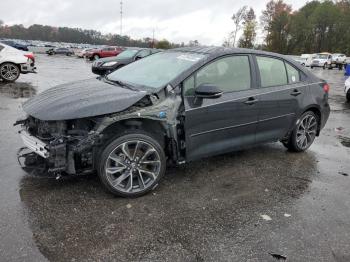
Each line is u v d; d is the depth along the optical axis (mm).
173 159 4254
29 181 4152
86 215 3512
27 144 3971
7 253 2881
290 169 5031
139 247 3070
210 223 3502
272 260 2986
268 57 5145
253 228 3449
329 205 4008
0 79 12883
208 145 4457
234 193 4180
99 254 2949
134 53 16828
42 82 13234
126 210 3656
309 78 5668
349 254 3121
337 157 5699
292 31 75438
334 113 9750
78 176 4336
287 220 3629
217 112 4379
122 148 3807
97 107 3639
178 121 4133
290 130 5465
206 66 4398
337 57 43656
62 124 3666
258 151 5730
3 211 3479
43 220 3375
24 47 39438
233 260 2965
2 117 7066
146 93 3971
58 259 2855
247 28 59062
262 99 4852
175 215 3615
